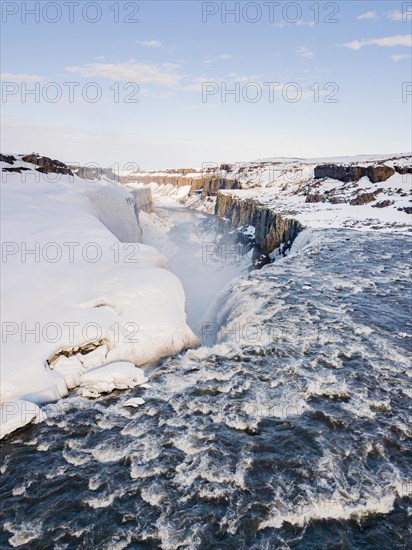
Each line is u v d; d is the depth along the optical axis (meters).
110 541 9.70
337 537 9.71
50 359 16.34
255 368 17.81
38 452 12.79
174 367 18.19
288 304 25.25
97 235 29.33
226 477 11.60
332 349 19.41
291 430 13.66
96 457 12.57
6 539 9.79
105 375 16.19
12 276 21.06
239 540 9.65
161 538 9.75
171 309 20.95
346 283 29.66
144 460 12.41
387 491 11.03
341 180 96.62
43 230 29.41
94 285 21.31
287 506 10.55
